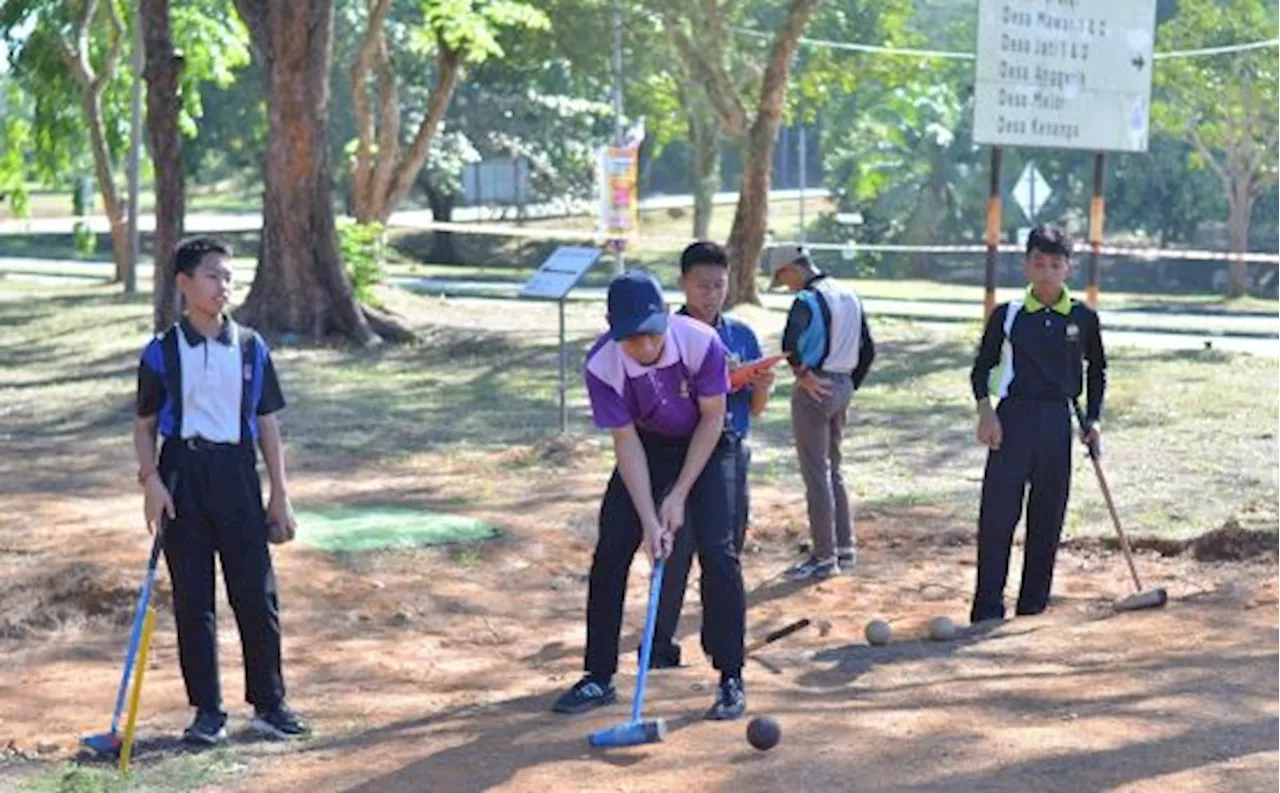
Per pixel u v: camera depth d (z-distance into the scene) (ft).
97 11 136.36
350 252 97.60
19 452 59.00
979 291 165.37
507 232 145.89
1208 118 171.01
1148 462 56.80
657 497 26.73
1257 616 33.09
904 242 205.36
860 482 54.49
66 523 46.70
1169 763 23.90
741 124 111.45
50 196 282.15
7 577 40.47
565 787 23.84
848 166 214.07
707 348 26.05
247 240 204.23
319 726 29.50
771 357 31.55
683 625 38.52
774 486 53.72
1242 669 28.78
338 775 25.31
